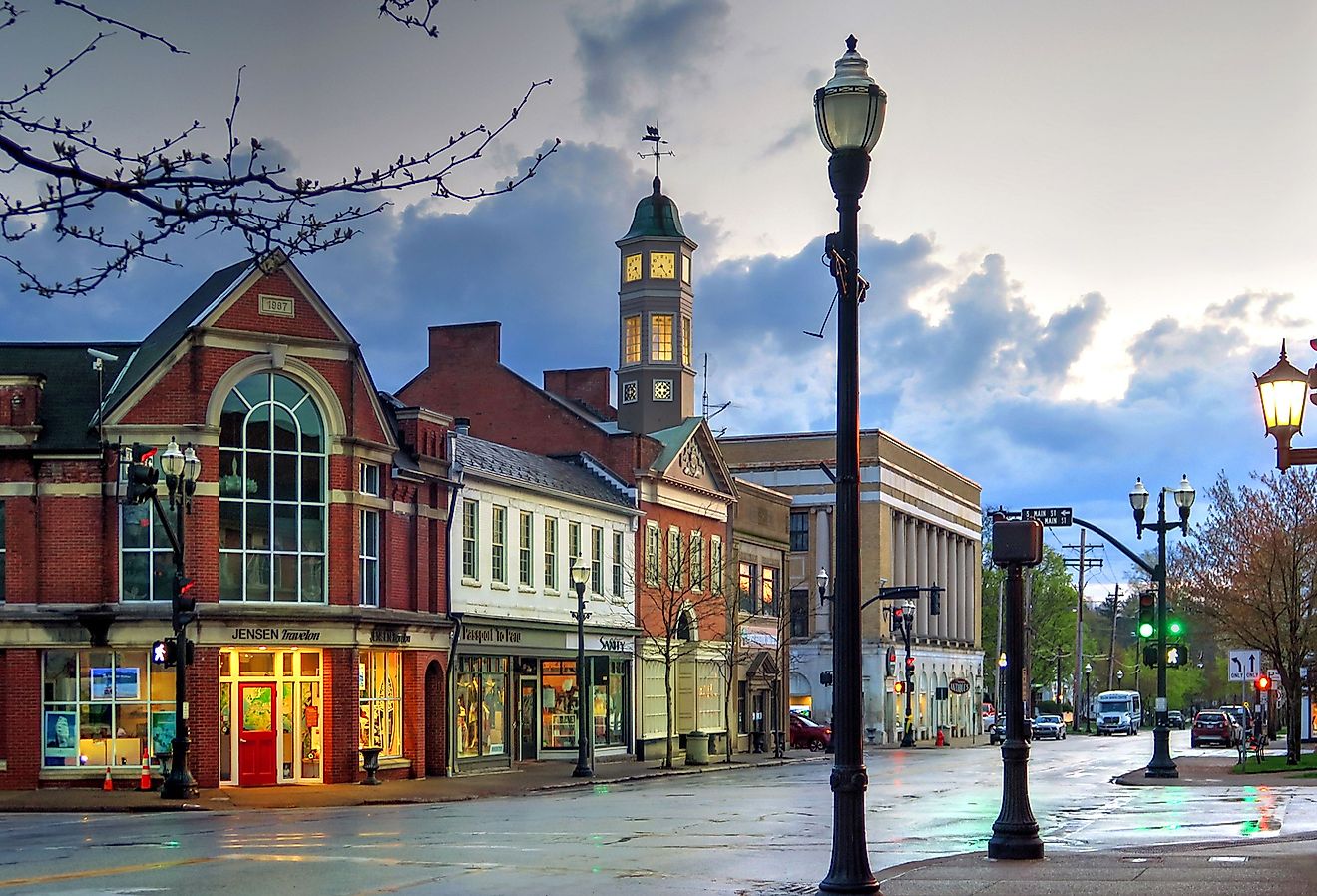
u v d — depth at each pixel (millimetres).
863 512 95562
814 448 97188
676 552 62844
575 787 43406
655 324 72625
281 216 8773
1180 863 19234
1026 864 19375
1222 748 78438
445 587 47625
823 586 77562
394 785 42438
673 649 58750
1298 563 54156
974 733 113688
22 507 41031
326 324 42906
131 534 41188
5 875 20109
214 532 40875
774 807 32969
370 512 44375
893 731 93500
